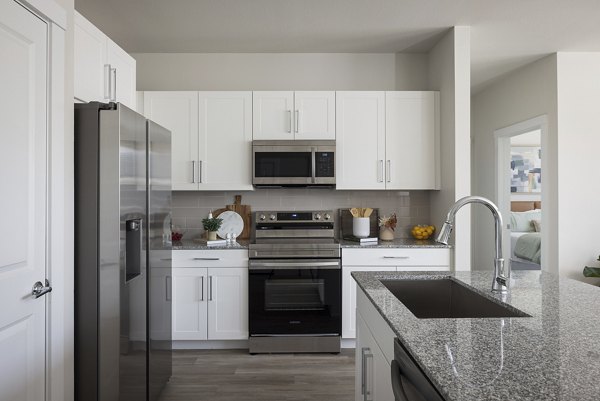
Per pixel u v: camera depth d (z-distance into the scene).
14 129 1.69
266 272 3.50
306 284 3.51
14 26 1.68
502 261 1.72
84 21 2.42
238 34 3.70
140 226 2.37
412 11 3.26
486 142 5.61
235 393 2.81
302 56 4.16
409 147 3.86
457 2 3.11
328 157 3.77
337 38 3.80
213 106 3.80
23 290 1.73
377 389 1.62
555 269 4.20
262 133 3.81
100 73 2.63
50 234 1.90
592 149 4.18
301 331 3.51
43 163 1.88
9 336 1.66
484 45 3.97
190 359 3.40
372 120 3.84
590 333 1.18
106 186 2.07
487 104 5.58
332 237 4.02
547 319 1.33
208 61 4.15
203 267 3.53
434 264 3.59
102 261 2.07
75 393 2.09
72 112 2.08
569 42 3.90
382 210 4.19
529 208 7.20
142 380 2.41
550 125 4.26
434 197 4.05
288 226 4.04
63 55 2.00
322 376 3.08
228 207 4.12
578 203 4.16
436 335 1.17
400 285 2.05
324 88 4.17
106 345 2.08
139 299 2.36
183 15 3.31
